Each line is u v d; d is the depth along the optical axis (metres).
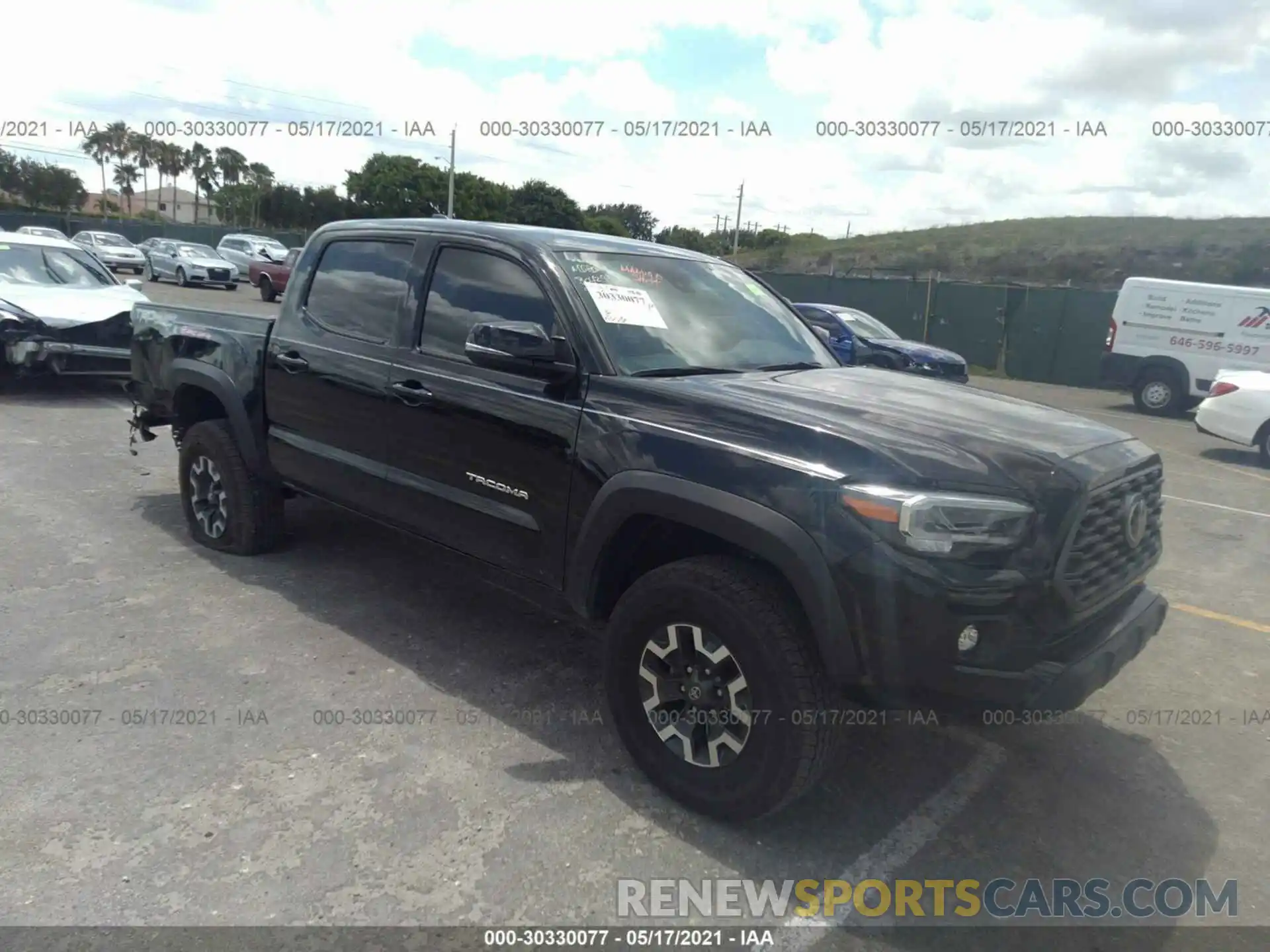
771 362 4.00
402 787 3.24
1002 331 23.56
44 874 2.71
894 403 3.37
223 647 4.24
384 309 4.36
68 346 9.24
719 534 2.98
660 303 3.94
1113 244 49.91
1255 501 8.98
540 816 3.12
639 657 3.26
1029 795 3.44
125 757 3.32
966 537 2.69
